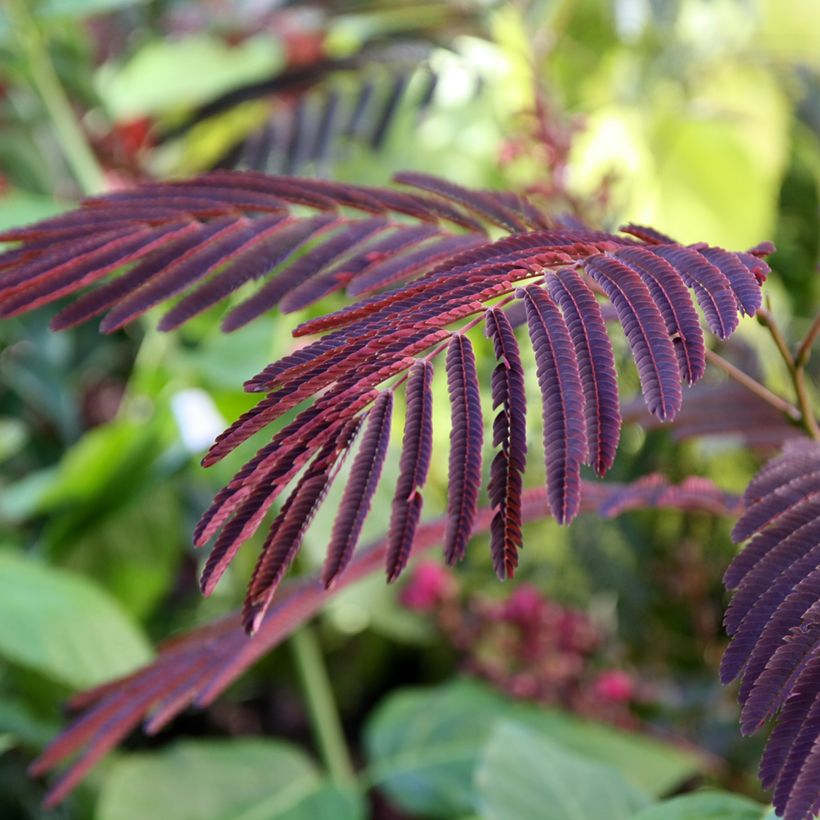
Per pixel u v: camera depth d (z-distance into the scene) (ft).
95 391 7.47
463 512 1.97
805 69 7.09
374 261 2.59
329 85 6.16
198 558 6.63
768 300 2.64
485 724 5.66
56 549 6.01
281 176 2.69
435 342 1.99
